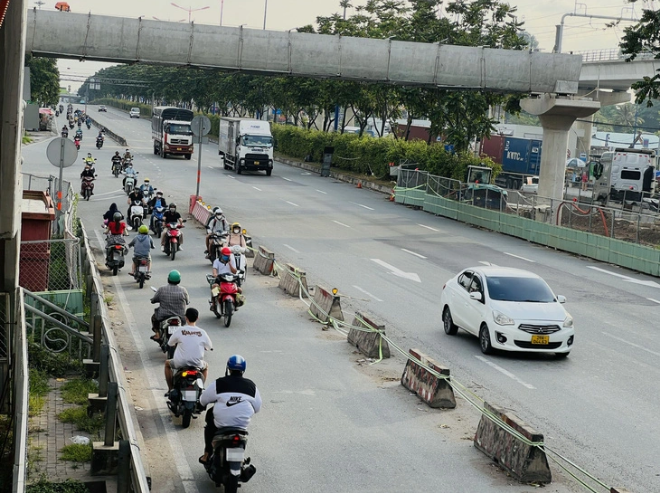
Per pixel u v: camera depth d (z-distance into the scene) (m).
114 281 22.91
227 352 16.47
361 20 66.75
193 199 37.34
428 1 53.66
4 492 9.42
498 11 50.69
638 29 31.09
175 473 10.45
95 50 40.59
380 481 10.39
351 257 28.72
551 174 44.69
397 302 21.89
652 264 28.28
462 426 12.67
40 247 17.30
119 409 10.38
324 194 50.31
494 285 17.52
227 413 9.42
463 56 42.56
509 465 10.74
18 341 11.75
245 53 41.69
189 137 72.50
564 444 11.98
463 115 47.88
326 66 42.25
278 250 29.52
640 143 109.75
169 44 41.06
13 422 11.77
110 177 53.31
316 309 19.81
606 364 16.62
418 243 32.81
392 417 12.97
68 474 10.10
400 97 53.75
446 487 10.25
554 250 33.19
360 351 16.91
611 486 10.42
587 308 22.20
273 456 11.18
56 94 123.94
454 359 16.56
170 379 12.41
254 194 48.12
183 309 15.79
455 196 41.31
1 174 13.36
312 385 14.54
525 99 46.12
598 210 31.50
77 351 15.05
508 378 15.34
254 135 60.25
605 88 83.62
